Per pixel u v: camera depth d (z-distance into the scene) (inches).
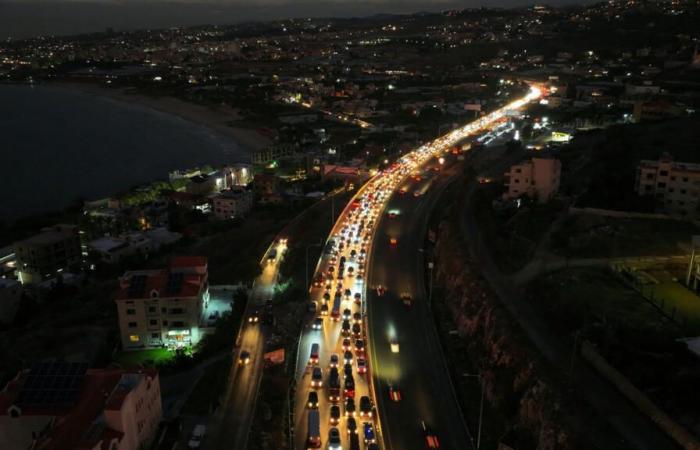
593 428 2335.1
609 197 4404.5
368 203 6245.1
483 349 3225.9
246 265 4724.4
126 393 2426.2
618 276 3422.7
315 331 3622.0
